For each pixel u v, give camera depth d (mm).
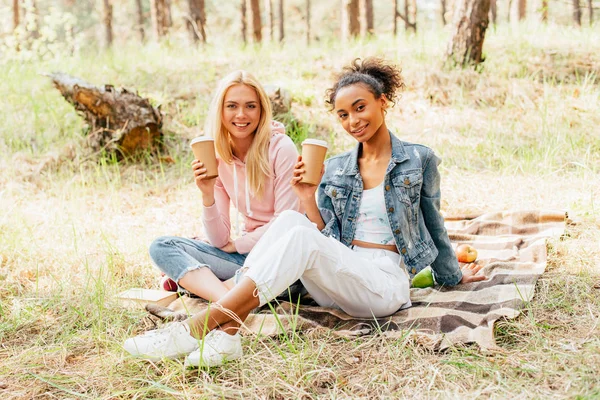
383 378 2248
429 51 7906
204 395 2164
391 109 6539
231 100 2863
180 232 4246
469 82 6875
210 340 2336
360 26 14023
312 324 2689
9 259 3678
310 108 6637
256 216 3092
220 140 2959
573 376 2102
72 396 2240
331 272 2535
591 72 6996
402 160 2770
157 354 2367
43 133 6082
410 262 2814
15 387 2305
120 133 5555
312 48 8945
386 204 2787
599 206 4031
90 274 3260
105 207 4730
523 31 8750
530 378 2156
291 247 2418
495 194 4559
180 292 3150
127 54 9094
